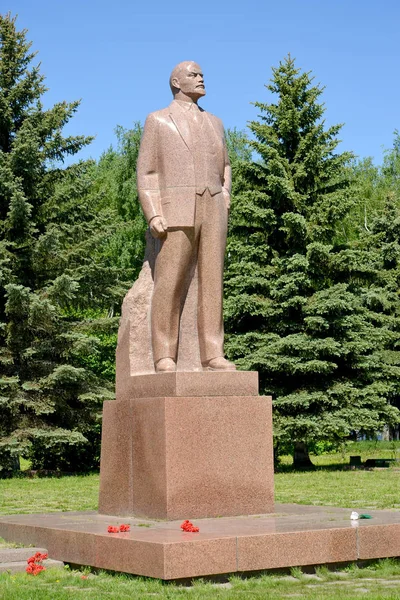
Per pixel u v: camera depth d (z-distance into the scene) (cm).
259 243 2498
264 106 2567
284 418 2333
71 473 2334
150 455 938
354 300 2395
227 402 953
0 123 2375
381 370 2480
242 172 2525
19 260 2286
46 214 2428
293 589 705
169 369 986
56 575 790
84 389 2303
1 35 2448
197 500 921
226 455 944
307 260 2377
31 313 2166
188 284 1028
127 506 975
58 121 2422
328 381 2391
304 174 2456
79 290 2439
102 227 2514
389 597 643
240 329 2505
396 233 3284
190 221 996
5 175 2245
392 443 3456
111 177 3666
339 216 2467
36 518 1015
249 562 749
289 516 928
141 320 1032
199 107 1048
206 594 676
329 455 3170
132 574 759
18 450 2133
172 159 1002
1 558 864
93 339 2284
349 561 805
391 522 848
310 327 2339
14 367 2286
